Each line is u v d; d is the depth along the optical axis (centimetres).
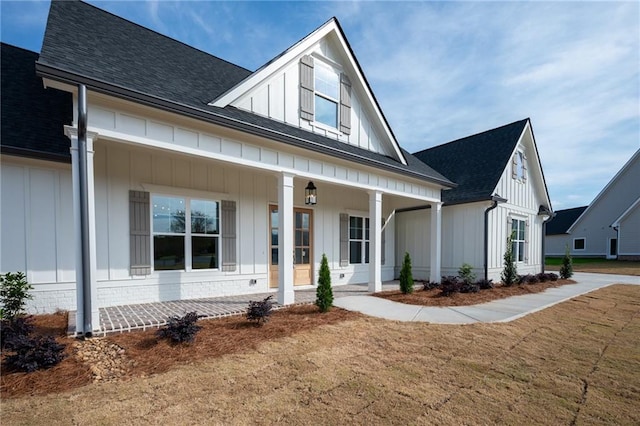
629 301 821
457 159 1373
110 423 258
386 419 276
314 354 413
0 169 525
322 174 741
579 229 2908
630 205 2542
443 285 827
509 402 309
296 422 268
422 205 1177
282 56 726
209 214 755
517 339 495
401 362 401
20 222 538
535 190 1483
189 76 661
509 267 1023
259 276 830
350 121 899
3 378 321
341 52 870
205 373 349
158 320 505
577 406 303
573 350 454
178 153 533
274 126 671
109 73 472
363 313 624
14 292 468
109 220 614
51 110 622
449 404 303
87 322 430
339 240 1029
